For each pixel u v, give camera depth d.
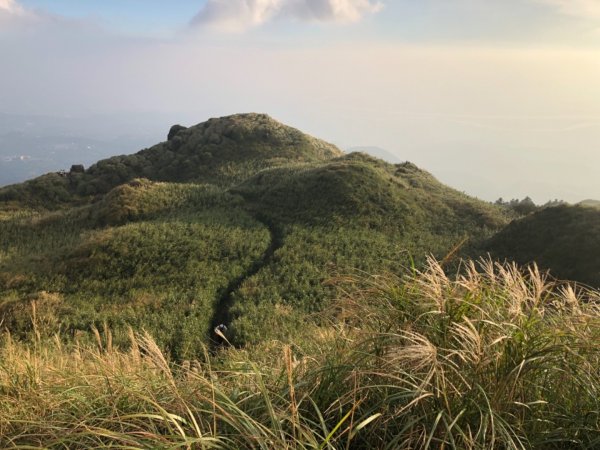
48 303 19.83
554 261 28.55
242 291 22.75
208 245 30.02
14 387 3.04
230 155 72.75
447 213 43.59
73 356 4.62
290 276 24.97
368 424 2.33
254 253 29.77
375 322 2.88
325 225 36.75
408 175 56.00
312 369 2.78
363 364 2.62
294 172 51.84
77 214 43.47
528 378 2.42
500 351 2.45
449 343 2.43
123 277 25.16
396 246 31.55
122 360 3.64
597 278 24.89
